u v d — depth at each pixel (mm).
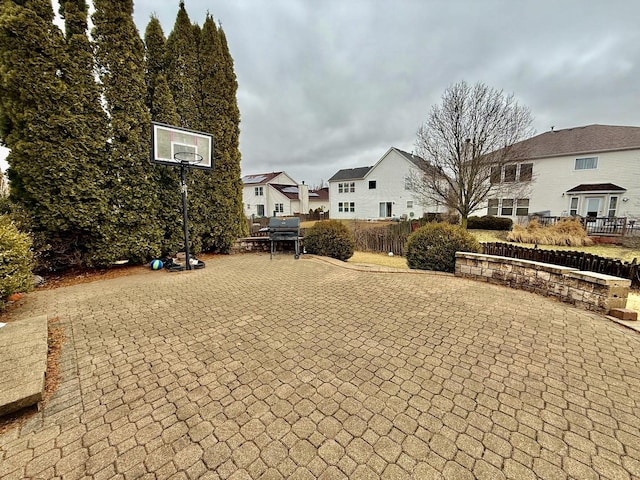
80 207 5574
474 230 17953
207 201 8328
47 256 5629
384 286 4988
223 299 4352
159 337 3070
